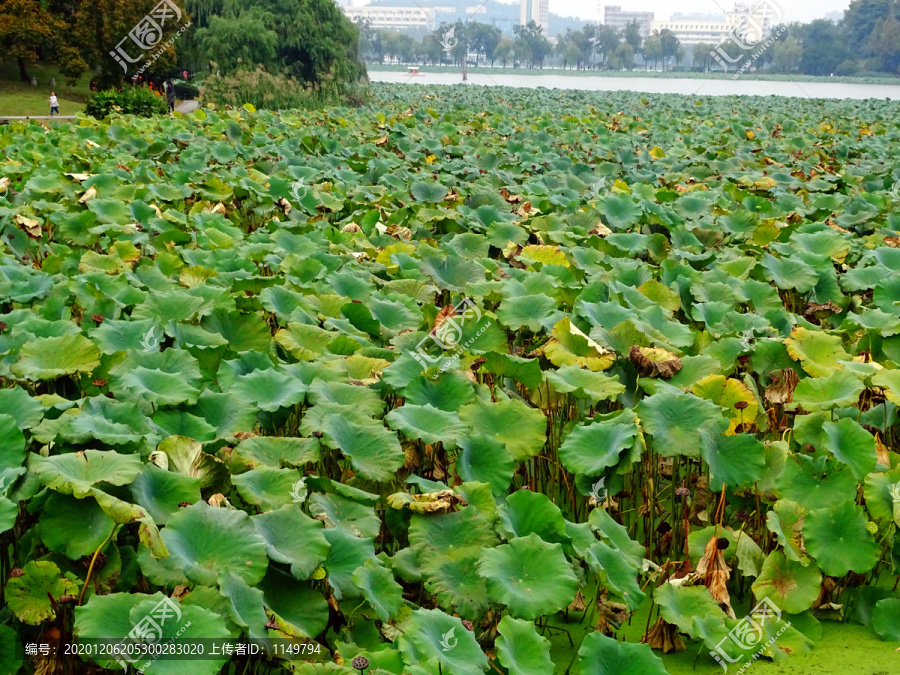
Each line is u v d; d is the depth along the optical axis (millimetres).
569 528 3805
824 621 4090
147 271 6543
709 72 101188
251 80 26844
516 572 3416
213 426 4184
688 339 5586
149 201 9703
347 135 17438
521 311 5766
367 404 4441
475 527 3684
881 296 6523
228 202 10258
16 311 5164
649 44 100438
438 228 9453
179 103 40312
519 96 36531
